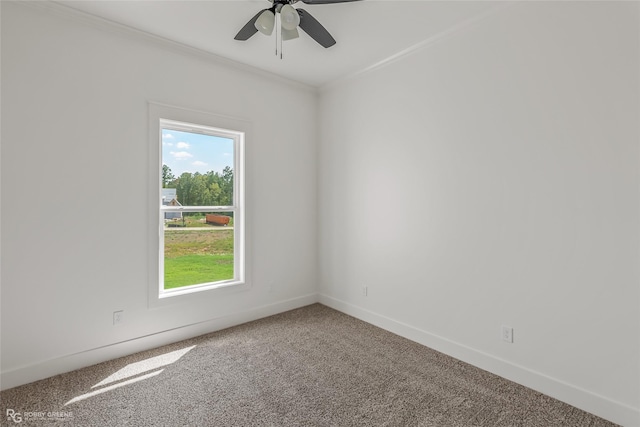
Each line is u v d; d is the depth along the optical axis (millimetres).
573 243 1953
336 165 3643
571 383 1973
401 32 2564
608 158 1816
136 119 2605
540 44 2062
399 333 3004
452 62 2553
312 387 2158
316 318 3422
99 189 2447
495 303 2324
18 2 2123
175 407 1942
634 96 1728
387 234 3102
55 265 2285
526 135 2141
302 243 3783
